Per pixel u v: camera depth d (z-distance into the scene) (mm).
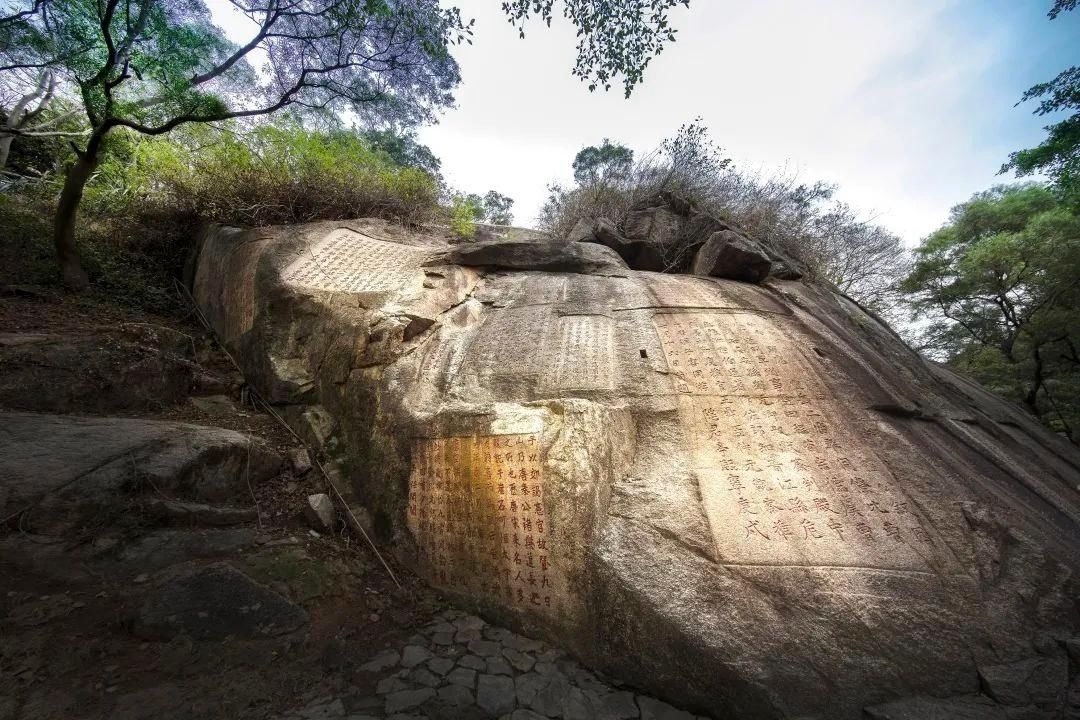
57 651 2072
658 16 5051
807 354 3959
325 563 3057
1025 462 3756
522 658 2473
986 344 12031
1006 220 11773
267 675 2213
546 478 2779
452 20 5301
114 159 6770
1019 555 2525
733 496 2779
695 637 2193
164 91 5137
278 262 5219
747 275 6031
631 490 2855
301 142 6664
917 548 2518
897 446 3193
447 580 2975
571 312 4500
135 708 1907
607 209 8648
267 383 4676
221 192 6559
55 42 4992
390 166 8758
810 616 2248
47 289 5438
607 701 2221
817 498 2762
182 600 2412
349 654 2436
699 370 3717
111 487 2871
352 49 5523
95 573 2516
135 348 4270
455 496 3057
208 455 3361
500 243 5816
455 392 3684
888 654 2145
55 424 3227
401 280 5324
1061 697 1980
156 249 7133
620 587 2408
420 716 2064
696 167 8578
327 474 3826
